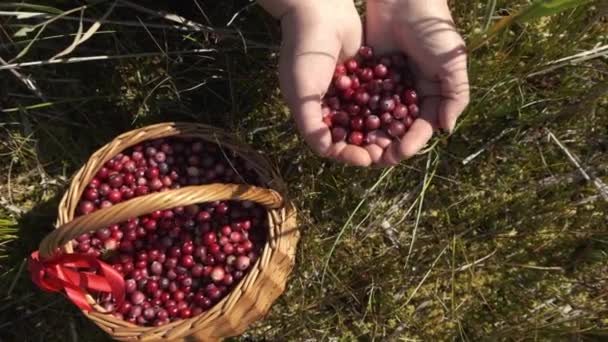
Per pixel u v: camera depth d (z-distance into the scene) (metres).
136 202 0.44
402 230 0.62
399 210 0.62
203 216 0.58
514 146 0.61
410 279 0.61
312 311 0.62
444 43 0.49
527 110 0.60
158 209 0.44
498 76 0.57
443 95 0.51
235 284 0.57
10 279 0.63
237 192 0.48
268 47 0.58
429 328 0.61
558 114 0.59
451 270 0.61
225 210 0.58
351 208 0.61
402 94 0.53
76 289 0.51
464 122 0.59
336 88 0.54
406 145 0.52
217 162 0.60
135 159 0.60
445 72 0.50
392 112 0.52
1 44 0.58
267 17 0.60
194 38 0.61
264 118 0.62
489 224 0.62
